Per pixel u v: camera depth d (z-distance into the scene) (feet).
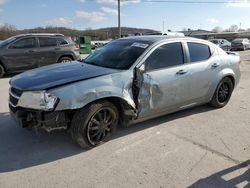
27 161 11.34
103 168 10.85
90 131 12.13
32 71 13.79
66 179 10.09
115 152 12.14
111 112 12.66
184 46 15.58
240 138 13.88
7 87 26.02
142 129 14.70
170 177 10.27
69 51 36.47
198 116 17.03
